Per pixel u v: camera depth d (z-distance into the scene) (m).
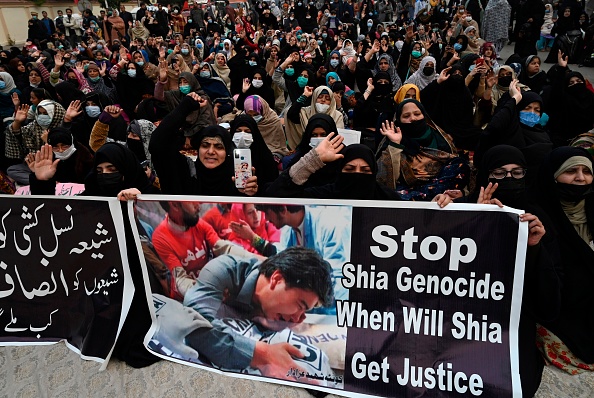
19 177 4.37
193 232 2.08
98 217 2.20
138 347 2.18
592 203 2.09
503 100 3.78
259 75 6.08
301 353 1.98
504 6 10.16
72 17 15.83
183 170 2.73
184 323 2.14
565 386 1.91
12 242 2.32
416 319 1.89
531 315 1.99
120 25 14.72
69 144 3.40
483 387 1.80
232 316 2.08
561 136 4.68
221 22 18.45
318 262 1.97
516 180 2.06
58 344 2.32
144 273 2.17
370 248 1.91
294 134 4.64
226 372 2.04
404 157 3.21
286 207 1.96
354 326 1.95
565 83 4.51
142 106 5.50
